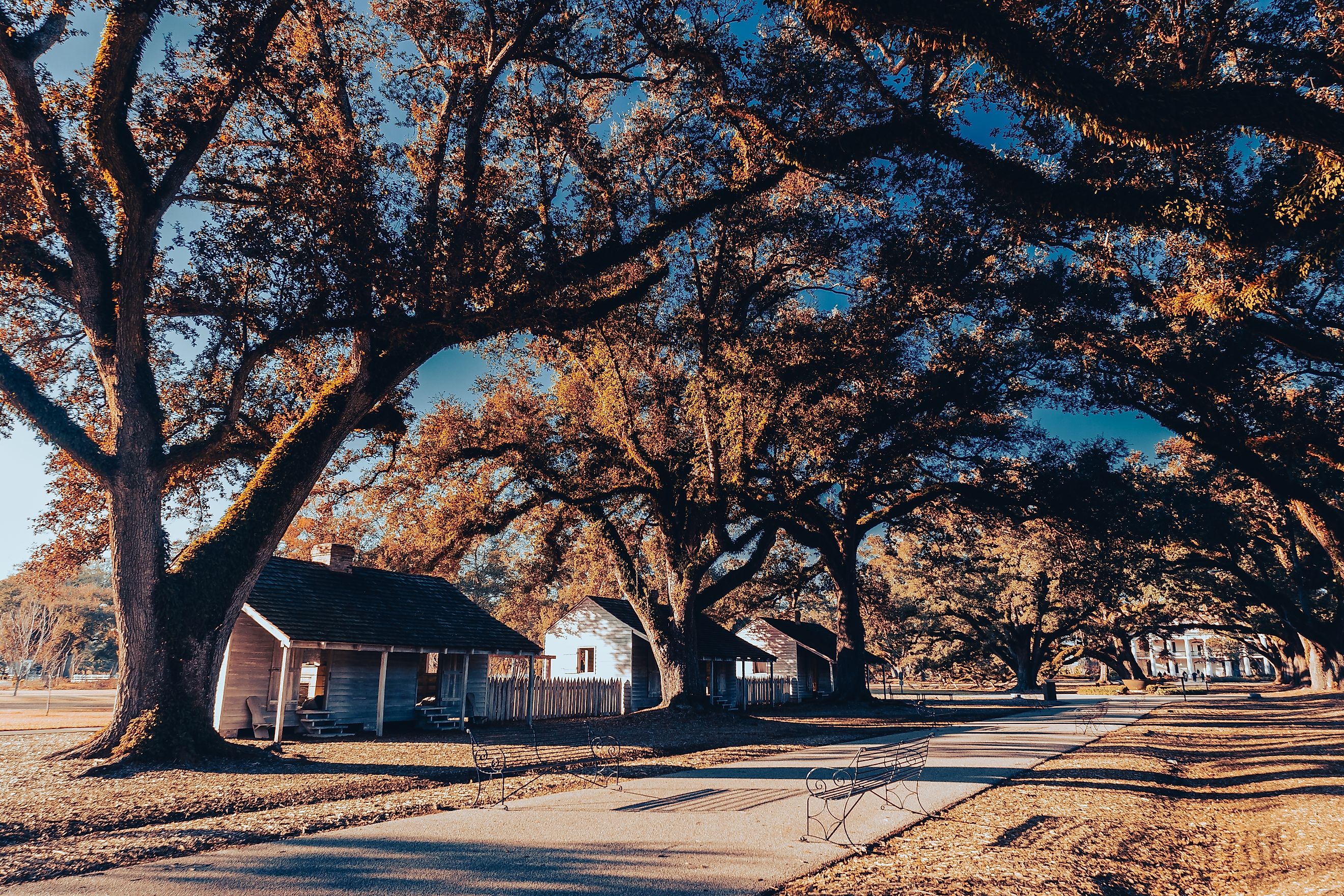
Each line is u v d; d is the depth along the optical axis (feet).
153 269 55.52
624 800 36.32
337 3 56.34
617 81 65.87
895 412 82.02
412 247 48.80
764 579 148.66
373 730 74.33
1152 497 113.91
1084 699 157.99
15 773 41.04
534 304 56.39
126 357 49.03
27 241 48.47
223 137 55.67
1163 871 25.85
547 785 41.11
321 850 25.67
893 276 66.18
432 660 83.51
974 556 175.94
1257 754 58.23
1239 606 177.68
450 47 60.70
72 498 62.23
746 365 73.15
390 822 30.91
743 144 62.23
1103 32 42.14
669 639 89.51
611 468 93.40
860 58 53.57
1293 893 22.97
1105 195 39.09
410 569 98.17
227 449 54.29
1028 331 78.48
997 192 42.70
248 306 50.52
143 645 46.78
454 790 38.99
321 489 81.76
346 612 73.36
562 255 59.67
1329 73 48.96
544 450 88.33
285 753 52.31
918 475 106.11
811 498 103.96
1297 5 49.14
